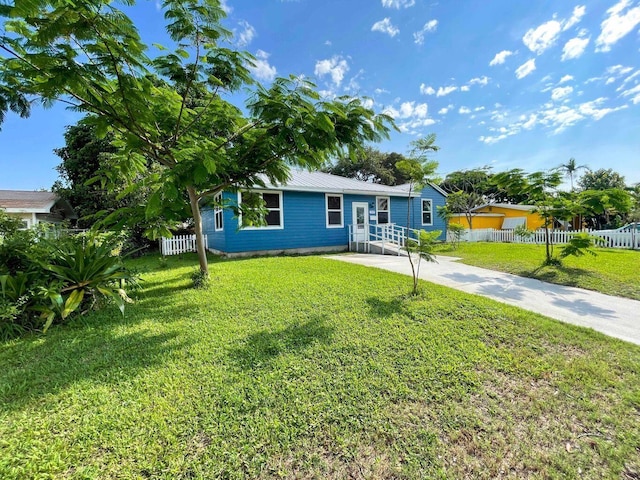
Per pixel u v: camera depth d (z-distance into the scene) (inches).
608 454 76.2
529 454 76.3
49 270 168.2
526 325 158.2
